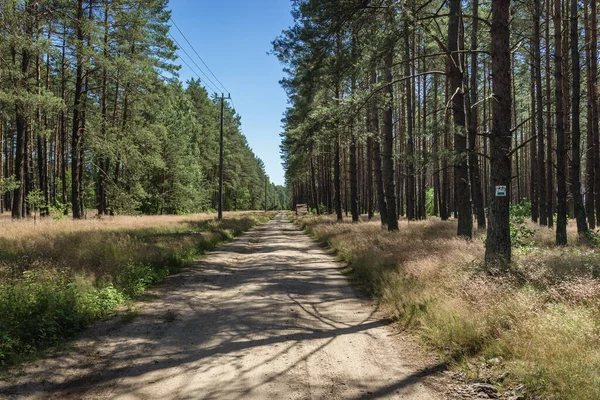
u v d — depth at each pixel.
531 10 17.39
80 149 25.33
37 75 24.41
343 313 6.96
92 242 13.26
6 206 57.28
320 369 4.46
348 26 10.38
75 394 3.78
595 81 17.06
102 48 23.14
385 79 18.58
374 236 16.41
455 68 13.27
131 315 6.67
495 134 7.86
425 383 4.08
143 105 29.66
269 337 5.61
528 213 11.59
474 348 4.80
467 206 13.75
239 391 3.88
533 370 3.85
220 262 13.27
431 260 8.91
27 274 7.77
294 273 11.23
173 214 46.75
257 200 131.25
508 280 6.36
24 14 18.28
